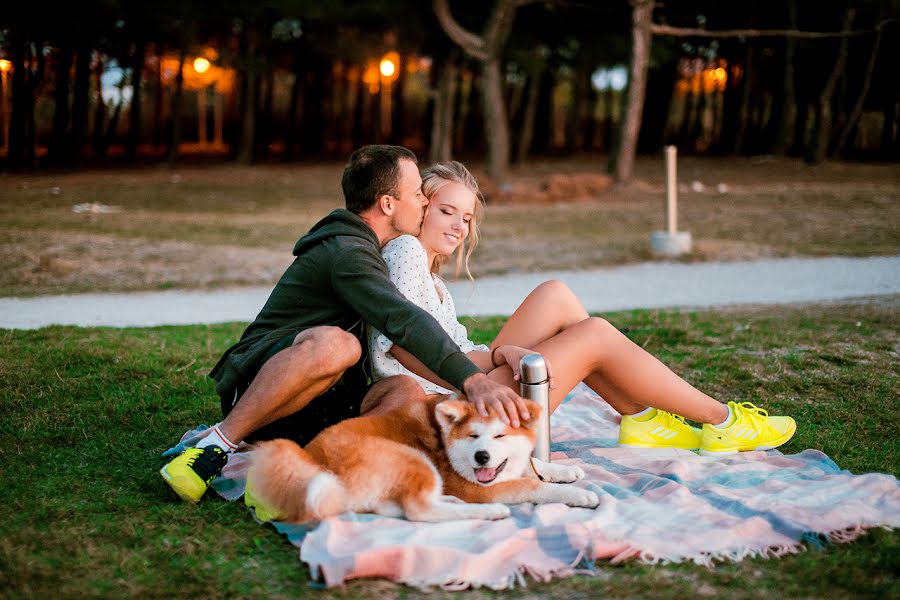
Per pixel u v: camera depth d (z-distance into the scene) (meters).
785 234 14.09
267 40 27.39
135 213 16.72
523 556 2.78
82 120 27.38
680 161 29.39
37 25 22.23
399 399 3.32
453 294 10.30
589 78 39.16
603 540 2.83
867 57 27.16
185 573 2.72
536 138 38.31
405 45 26.41
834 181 21.12
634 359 3.64
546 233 14.95
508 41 26.22
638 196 19.72
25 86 25.50
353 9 24.25
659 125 35.53
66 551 2.87
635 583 2.66
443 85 27.27
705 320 7.52
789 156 30.77
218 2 23.77
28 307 9.01
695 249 12.90
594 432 4.37
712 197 18.94
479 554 2.71
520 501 3.21
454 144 38.38
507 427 3.14
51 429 4.27
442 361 3.10
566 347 3.59
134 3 23.00
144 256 12.04
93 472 3.68
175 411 4.71
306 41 28.11
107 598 2.56
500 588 2.63
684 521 3.04
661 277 11.28
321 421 3.42
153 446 4.10
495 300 9.80
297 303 3.43
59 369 5.48
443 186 3.70
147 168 27.53
